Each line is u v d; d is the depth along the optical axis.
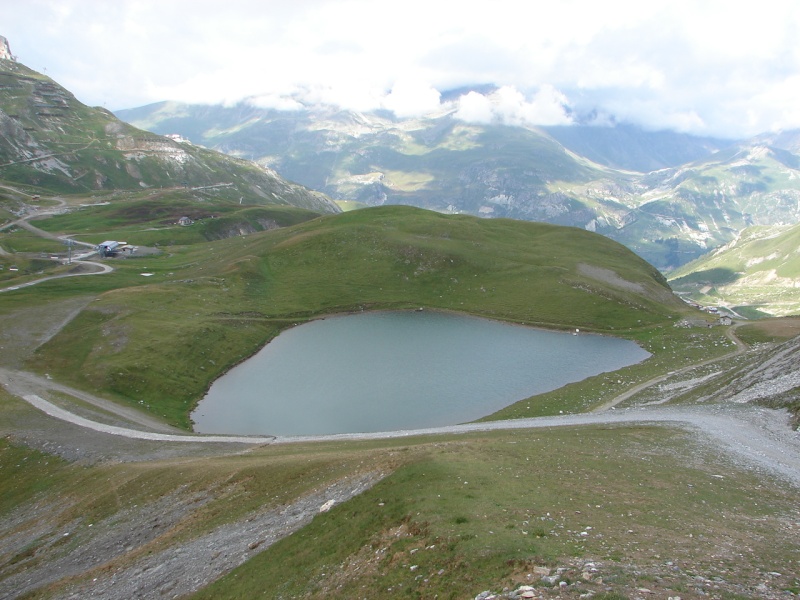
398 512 29.61
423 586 21.64
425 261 158.88
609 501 29.72
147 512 43.91
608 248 180.62
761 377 61.94
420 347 108.75
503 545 22.94
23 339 99.81
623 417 57.22
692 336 107.81
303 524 33.28
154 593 31.22
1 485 56.34
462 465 36.16
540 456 39.34
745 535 25.00
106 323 108.50
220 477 46.25
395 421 73.69
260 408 81.00
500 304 136.25
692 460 39.72
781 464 38.94
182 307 124.81
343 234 174.50
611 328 119.25
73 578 36.34
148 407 80.12
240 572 29.94
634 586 18.38
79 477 54.88
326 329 122.81
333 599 23.58
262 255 168.12
